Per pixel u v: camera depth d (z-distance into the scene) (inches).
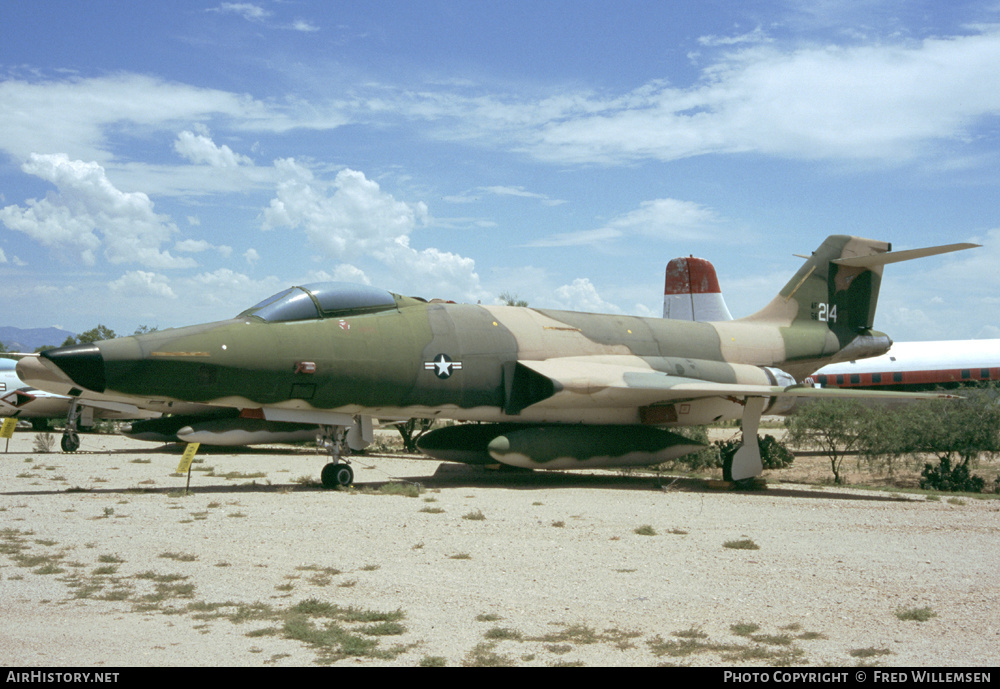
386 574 292.2
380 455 979.3
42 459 777.6
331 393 556.1
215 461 801.6
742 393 611.5
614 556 328.5
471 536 371.2
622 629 227.1
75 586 269.3
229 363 515.8
